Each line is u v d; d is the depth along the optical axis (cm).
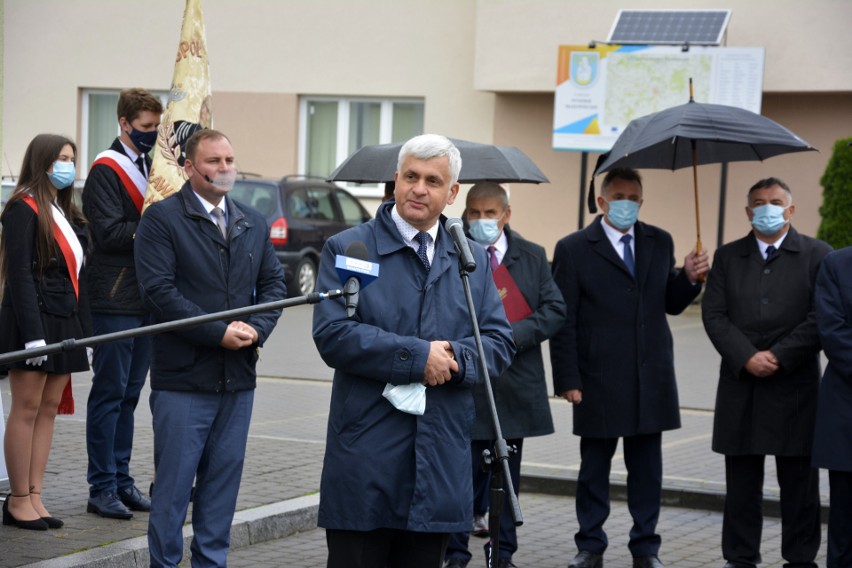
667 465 990
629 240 730
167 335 596
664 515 868
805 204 2125
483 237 687
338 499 471
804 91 2048
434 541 477
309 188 2144
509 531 694
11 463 682
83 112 2606
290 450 958
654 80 2041
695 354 1623
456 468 473
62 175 674
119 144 730
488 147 728
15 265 657
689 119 702
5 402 1108
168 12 2541
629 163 749
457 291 486
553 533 805
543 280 702
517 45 2205
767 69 2058
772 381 691
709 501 886
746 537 702
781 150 759
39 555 632
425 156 474
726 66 2006
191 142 604
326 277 484
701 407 1259
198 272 599
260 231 625
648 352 716
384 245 481
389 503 468
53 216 671
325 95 2458
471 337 488
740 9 2066
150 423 1060
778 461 699
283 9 2459
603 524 770
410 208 476
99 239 711
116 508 717
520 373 697
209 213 608
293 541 751
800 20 2036
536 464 977
